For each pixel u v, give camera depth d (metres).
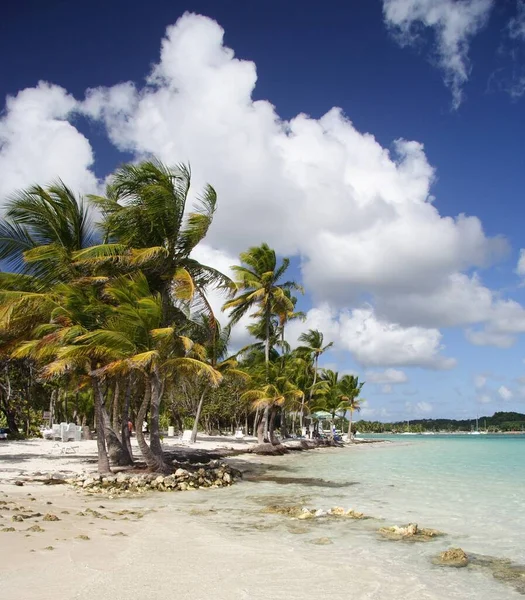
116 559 7.66
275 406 39.41
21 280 18.42
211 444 37.06
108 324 17.42
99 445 18.09
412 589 6.95
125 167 19.31
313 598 6.38
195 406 48.09
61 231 18.77
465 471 25.83
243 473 23.20
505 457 38.41
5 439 33.38
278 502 14.62
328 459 34.53
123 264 19.42
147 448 18.25
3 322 16.84
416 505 14.48
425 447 59.53
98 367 18.12
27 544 8.11
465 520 12.28
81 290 18.41
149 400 18.95
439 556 8.73
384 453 43.94
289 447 42.97
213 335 22.27
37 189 17.97
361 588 6.88
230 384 46.97
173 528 10.37
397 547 9.32
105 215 20.09
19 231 18.70
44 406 48.19
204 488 17.33
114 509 12.61
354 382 73.25
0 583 6.23
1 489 14.84
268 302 39.50
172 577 6.93
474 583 7.31
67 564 7.19
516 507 14.23
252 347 43.69
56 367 15.93
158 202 19.17
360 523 11.53
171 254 20.47
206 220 20.30
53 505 12.59
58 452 25.75
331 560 8.24
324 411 64.06
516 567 8.19
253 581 6.95
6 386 35.78
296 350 53.91
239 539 9.58
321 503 14.59
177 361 17.98
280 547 9.02
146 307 17.28
